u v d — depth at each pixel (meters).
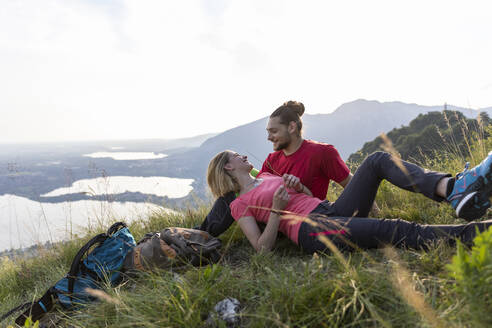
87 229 4.06
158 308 1.48
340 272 1.50
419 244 1.71
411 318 1.11
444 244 1.61
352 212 2.11
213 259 2.29
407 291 1.20
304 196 2.37
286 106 2.76
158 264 2.22
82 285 2.15
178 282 1.66
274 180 2.50
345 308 1.14
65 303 2.06
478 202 1.54
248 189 2.49
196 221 3.75
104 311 1.66
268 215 2.34
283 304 1.32
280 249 2.36
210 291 1.54
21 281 3.64
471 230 1.56
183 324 1.33
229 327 1.33
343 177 2.64
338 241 1.91
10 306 3.03
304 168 2.69
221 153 2.62
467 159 3.15
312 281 1.43
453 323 1.00
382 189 3.16
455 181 1.68
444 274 1.36
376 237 1.82
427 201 2.72
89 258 2.29
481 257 1.05
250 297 1.50
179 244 2.24
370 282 1.34
